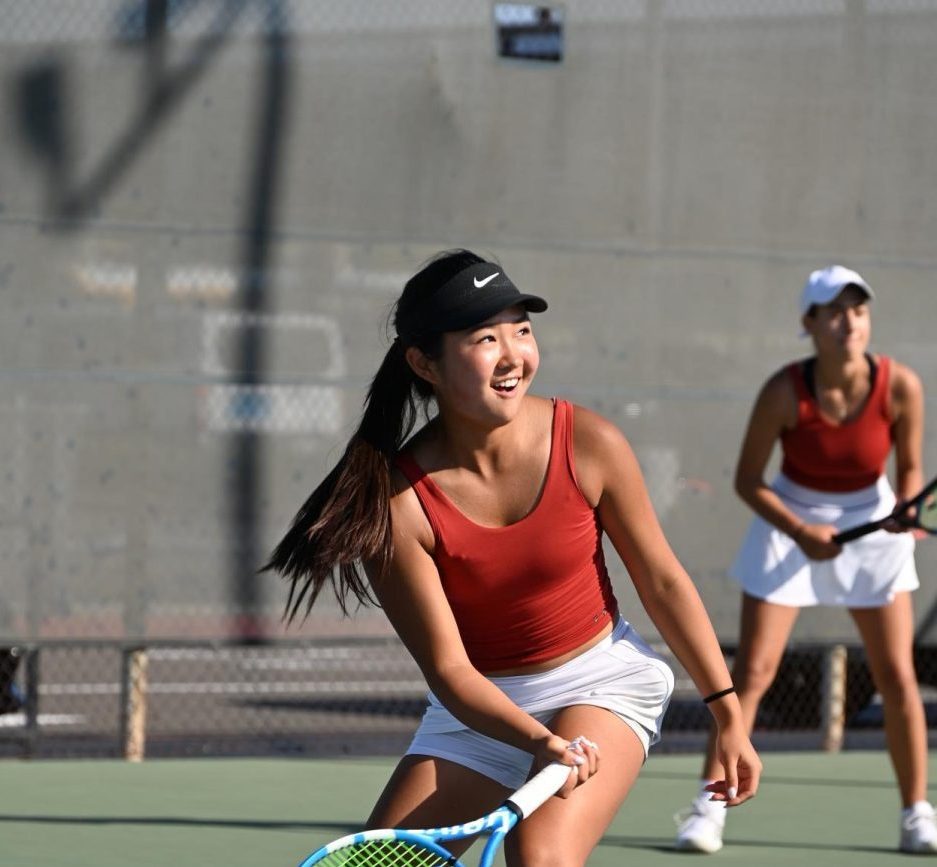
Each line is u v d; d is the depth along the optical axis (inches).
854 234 895.7
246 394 816.9
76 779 767.7
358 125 825.5
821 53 887.7
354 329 828.6
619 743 377.7
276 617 822.5
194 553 811.4
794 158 885.8
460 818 382.0
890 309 904.3
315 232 822.5
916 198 903.7
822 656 910.4
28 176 789.2
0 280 787.4
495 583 377.4
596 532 387.2
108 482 802.2
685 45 867.4
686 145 869.8
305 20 816.9
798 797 757.3
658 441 870.4
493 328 361.4
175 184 805.2
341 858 369.7
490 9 840.3
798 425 632.4
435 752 385.7
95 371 799.1
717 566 879.7
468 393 361.1
